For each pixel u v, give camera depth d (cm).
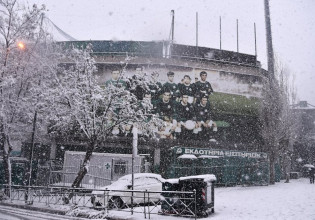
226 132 2931
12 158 2309
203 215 1105
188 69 2952
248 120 3019
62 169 2327
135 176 1503
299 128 4197
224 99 2984
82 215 1201
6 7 1808
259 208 1271
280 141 2903
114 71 2872
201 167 2398
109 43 3008
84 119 1625
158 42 3023
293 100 3091
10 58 1845
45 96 1648
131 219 1093
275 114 2920
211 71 3002
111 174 1956
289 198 1566
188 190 1136
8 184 1678
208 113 2916
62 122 1709
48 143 2738
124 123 1680
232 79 3045
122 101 1645
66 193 1455
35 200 1603
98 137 1623
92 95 1582
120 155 2156
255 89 3103
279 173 3036
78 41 3011
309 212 1126
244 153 2770
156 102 2820
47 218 1128
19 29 1833
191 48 3161
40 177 2206
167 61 2923
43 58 1912
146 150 2759
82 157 2200
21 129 2069
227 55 3262
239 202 1478
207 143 2853
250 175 2548
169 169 2338
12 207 1440
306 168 3831
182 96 2883
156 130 2775
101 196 1301
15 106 1800
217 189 2211
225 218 1069
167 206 1169
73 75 1698
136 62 2881
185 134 2820
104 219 1125
